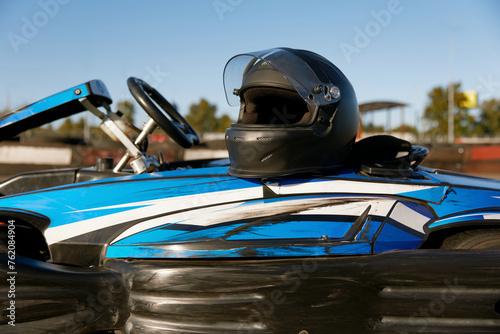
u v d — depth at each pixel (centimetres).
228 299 137
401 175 171
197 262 141
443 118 2630
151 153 627
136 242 148
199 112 3303
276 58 163
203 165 222
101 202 161
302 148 158
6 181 206
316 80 160
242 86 168
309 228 148
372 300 139
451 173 207
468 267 140
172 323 139
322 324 137
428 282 139
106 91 210
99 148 718
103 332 151
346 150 172
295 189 158
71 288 139
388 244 148
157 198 159
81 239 153
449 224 157
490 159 908
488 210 164
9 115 205
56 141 762
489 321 141
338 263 139
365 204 156
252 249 143
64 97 201
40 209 163
